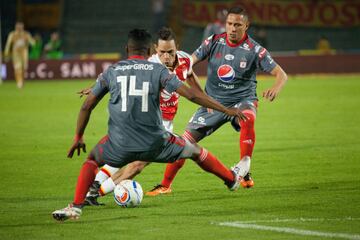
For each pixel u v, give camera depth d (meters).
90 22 153.50
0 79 120.38
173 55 31.00
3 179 37.78
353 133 55.91
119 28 152.25
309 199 31.27
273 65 33.56
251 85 34.88
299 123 63.38
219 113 34.19
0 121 67.44
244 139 33.31
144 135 26.56
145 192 33.75
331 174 38.03
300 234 24.86
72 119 68.69
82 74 128.38
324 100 84.31
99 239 24.66
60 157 45.53
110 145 26.78
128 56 27.23
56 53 135.12
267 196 32.16
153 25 146.38
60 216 26.47
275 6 152.38
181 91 26.28
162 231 25.66
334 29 153.25
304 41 152.38
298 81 117.00
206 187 34.75
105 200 31.56
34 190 34.56
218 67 34.62
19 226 26.69
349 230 25.38
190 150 27.66
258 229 25.72
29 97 93.94
